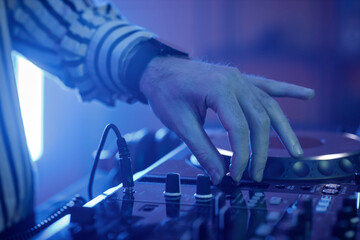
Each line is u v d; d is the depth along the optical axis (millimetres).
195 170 773
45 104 3002
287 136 700
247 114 693
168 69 761
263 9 3156
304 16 3113
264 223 499
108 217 539
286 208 554
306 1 3090
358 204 539
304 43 3152
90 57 836
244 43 3229
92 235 487
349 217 486
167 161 838
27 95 2693
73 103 3068
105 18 869
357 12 3053
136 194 634
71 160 3115
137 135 1224
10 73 727
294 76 3197
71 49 840
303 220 467
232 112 668
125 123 3215
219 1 3209
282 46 3180
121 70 801
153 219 529
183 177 725
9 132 707
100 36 829
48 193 2980
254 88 739
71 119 3090
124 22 867
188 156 880
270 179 719
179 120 713
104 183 1062
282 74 3209
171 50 814
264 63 3207
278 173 719
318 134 998
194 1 3248
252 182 694
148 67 782
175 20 3293
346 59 3115
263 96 729
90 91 889
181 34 3301
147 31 841
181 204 583
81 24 845
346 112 3150
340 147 831
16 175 708
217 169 683
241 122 665
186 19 3279
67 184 3072
